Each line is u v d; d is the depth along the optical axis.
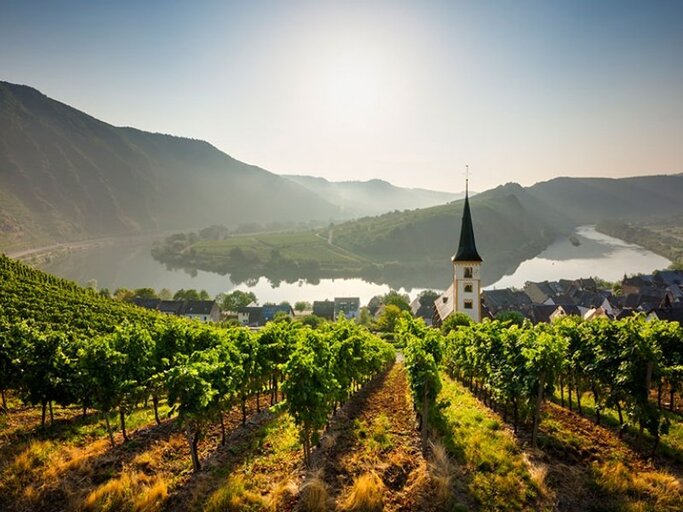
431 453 17.25
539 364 17.77
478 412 23.08
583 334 23.17
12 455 15.84
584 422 20.77
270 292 181.50
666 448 17.12
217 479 14.95
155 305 122.50
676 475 15.22
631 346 17.83
